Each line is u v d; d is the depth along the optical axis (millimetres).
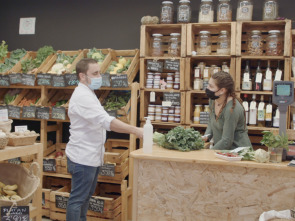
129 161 3779
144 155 2318
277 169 2102
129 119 3771
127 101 3979
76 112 2602
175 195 2293
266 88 3654
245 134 2879
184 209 2279
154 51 4051
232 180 2193
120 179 3607
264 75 3965
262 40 4008
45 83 3955
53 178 4203
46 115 3959
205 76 3883
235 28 3680
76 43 4730
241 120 2822
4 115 2684
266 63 3967
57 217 3693
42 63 4250
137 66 4086
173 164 2285
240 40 3672
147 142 2393
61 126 4586
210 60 4148
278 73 3641
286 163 2164
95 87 2697
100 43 4637
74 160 2631
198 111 3924
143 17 4074
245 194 2176
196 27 4043
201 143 2584
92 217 3549
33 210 2666
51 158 3898
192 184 2260
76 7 4723
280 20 3602
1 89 4602
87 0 4676
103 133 2738
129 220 3805
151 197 2340
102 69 3924
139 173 2359
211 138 3211
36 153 2736
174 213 2297
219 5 3889
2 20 4980
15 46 4953
